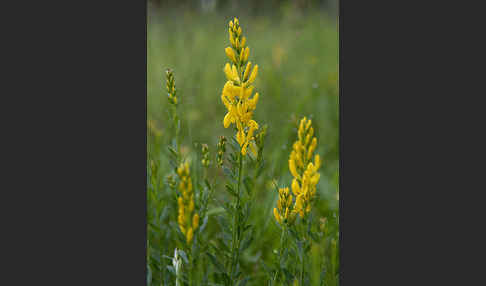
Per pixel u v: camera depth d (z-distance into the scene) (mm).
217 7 1101
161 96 752
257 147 489
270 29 1063
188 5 1050
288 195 479
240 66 471
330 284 493
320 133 690
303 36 1011
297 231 488
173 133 597
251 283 530
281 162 616
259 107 735
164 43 923
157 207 516
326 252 521
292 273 490
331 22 1071
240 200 490
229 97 472
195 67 840
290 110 720
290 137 645
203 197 500
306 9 1087
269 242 560
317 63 913
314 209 567
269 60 925
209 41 979
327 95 798
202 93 778
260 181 579
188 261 469
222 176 602
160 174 553
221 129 693
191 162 552
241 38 470
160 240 514
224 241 501
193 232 462
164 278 501
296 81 829
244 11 1092
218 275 502
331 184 587
